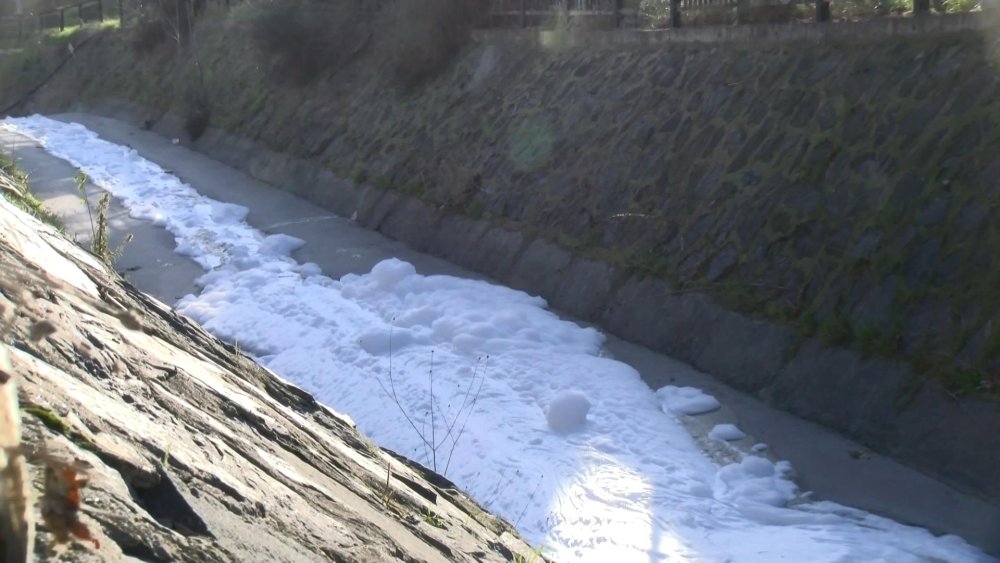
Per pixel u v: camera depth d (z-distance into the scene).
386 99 23.28
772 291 12.01
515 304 14.24
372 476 5.55
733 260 12.79
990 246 10.25
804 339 11.19
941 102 11.81
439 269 16.86
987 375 9.43
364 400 11.51
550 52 19.47
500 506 9.04
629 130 15.99
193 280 16.62
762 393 11.12
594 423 10.51
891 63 12.77
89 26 44.84
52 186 22.83
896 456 9.53
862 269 11.24
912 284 10.66
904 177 11.58
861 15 14.36
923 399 9.72
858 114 12.69
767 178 13.19
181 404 4.30
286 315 14.29
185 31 35.06
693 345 12.34
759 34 14.98
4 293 3.45
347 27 26.27
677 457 9.80
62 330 4.04
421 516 5.39
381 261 16.23
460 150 19.50
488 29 21.72
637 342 13.01
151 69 36.59
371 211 20.34
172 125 32.03
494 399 11.16
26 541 1.97
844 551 7.85
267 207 22.06
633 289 13.66
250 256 17.53
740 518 8.70
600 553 8.07
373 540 4.25
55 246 6.38
